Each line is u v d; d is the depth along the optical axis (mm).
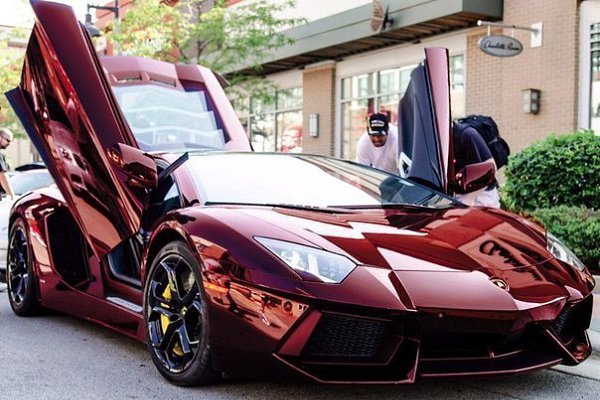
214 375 3531
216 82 7086
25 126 4945
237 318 3254
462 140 5871
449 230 3750
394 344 3129
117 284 4523
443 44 12688
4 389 3672
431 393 3600
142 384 3727
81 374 3934
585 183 7520
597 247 6676
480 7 11258
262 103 16266
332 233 3463
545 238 3938
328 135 15172
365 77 14445
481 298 3189
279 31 15211
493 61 11766
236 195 4102
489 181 4773
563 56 10664
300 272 3164
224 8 14047
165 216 3879
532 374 3986
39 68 4668
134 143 4566
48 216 5258
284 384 3682
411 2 11875
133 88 6621
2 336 4863
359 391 3596
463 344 3246
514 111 11359
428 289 3166
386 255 3336
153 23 13820
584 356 3588
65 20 4578
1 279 7484
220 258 3367
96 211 4562
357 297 3072
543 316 3291
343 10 13812
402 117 5750
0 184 7695
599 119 10414
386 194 4465
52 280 5109
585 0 10453
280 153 4852
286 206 3908
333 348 3131
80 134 4496
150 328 3855
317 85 15438
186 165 4410
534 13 11023
